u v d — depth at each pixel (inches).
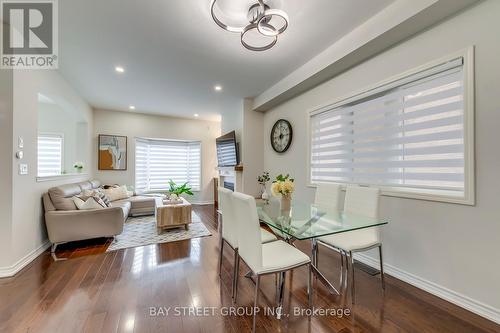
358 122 103.7
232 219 75.9
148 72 127.5
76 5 75.1
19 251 91.0
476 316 62.9
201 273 89.2
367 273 89.6
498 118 60.4
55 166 188.1
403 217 83.4
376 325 60.1
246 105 176.4
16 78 88.8
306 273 90.1
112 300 70.3
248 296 73.7
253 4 73.6
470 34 65.6
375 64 93.4
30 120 98.7
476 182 64.3
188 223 149.0
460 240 67.8
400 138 86.1
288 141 151.0
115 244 121.2
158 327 58.7
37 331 56.9
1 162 85.2
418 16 70.2
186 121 248.4
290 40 96.8
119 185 211.3
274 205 100.0
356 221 74.7
